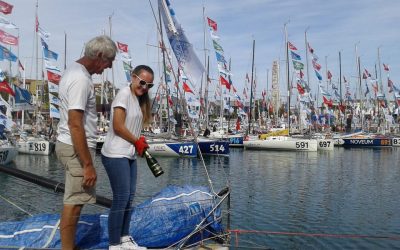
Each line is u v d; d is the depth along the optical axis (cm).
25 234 414
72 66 358
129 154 384
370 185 1942
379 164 2877
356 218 1295
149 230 418
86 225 426
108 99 4000
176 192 453
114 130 380
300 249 972
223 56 4084
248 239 1031
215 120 5919
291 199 1581
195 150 3122
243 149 4194
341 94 6172
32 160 2853
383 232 1139
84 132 348
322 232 1134
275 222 1232
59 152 365
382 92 6331
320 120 5309
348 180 2103
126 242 388
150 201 444
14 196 1443
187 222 426
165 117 4047
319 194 1692
